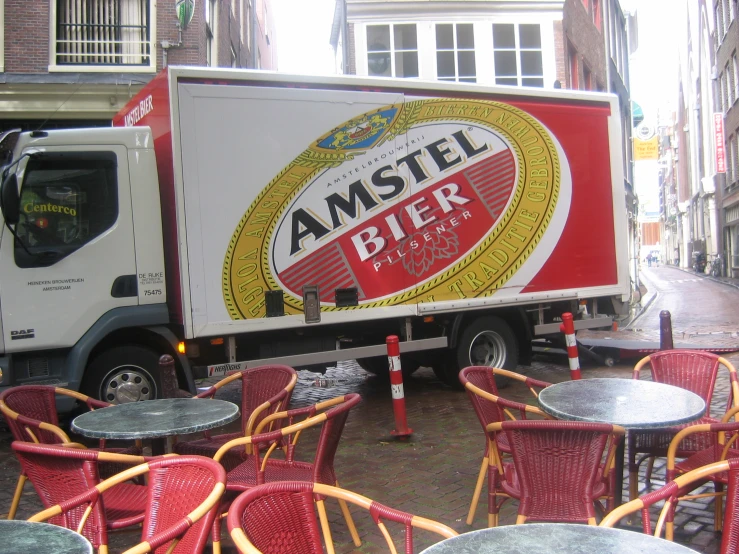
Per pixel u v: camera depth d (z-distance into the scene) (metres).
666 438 4.55
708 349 11.46
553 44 18.27
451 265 8.30
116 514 3.65
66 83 13.35
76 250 6.69
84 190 6.77
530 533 2.31
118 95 13.62
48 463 3.44
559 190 9.12
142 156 6.97
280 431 3.98
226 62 18.17
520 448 3.41
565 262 9.20
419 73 17.88
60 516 3.38
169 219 7.03
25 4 13.62
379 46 17.88
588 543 2.23
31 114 13.48
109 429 3.87
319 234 7.46
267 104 7.21
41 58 13.66
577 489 3.32
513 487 3.89
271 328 7.18
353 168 7.68
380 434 7.06
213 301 6.89
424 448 6.50
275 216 7.23
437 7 17.83
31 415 4.88
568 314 8.36
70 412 7.29
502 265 8.69
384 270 7.85
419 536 4.49
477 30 18.03
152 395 7.01
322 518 3.57
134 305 6.90
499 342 9.06
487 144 8.58
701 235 59.16
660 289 33.88
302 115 7.39
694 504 4.87
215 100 6.95
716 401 8.02
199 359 7.22
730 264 44.09
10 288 6.47
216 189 6.93
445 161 8.27
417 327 8.56
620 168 9.65
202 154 6.88
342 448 6.60
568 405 3.92
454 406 8.27
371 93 7.80
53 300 6.60
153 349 7.11
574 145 9.27
